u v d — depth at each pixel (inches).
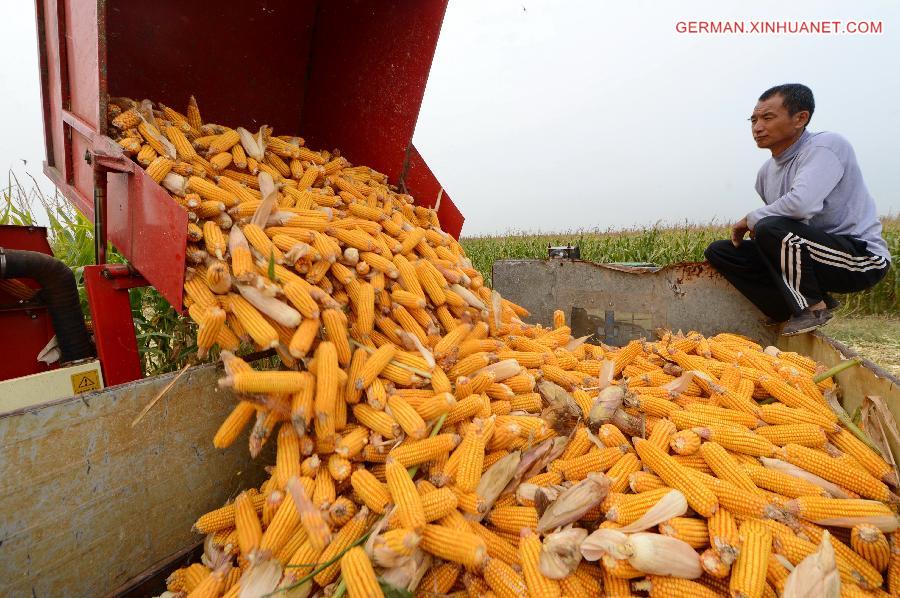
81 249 78.4
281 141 60.0
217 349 70.7
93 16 41.3
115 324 42.9
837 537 34.7
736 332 74.1
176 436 37.5
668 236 236.2
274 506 33.1
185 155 48.5
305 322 37.2
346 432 37.8
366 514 32.6
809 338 65.7
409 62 65.5
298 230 44.1
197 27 61.9
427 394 40.3
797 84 69.6
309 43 73.7
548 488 35.1
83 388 41.5
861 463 41.7
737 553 29.7
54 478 30.9
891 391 42.6
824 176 65.4
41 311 47.1
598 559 30.8
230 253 40.3
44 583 30.9
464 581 31.9
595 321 82.0
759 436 40.6
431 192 73.8
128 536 35.1
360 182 65.9
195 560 39.2
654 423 44.2
